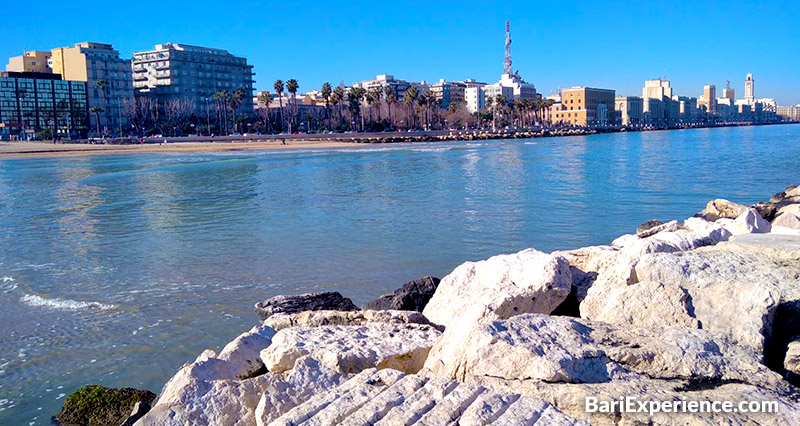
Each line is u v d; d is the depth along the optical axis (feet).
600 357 16.35
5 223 77.51
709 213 57.67
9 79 457.68
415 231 66.08
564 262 26.35
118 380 27.71
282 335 23.07
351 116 520.01
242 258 52.90
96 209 89.86
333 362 19.86
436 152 260.62
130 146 335.26
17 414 24.76
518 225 69.67
